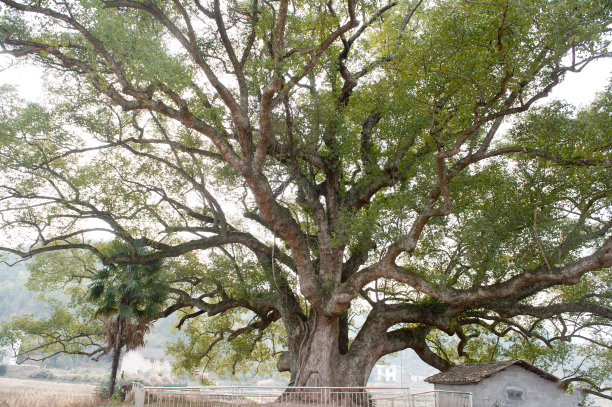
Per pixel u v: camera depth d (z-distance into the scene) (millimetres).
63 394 23609
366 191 20078
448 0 13984
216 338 28359
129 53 12859
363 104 18609
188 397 14273
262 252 21156
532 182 16812
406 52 14227
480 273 15883
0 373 54281
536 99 12992
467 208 17266
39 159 18328
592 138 13211
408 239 14836
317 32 15336
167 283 21844
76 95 17422
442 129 15852
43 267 26562
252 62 15719
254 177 14492
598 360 23531
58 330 26312
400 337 20438
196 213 22453
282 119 17781
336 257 19391
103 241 25312
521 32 12203
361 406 16094
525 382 17125
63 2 12734
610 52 11875
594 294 19312
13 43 12805
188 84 13453
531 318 23938
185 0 15688
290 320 20562
